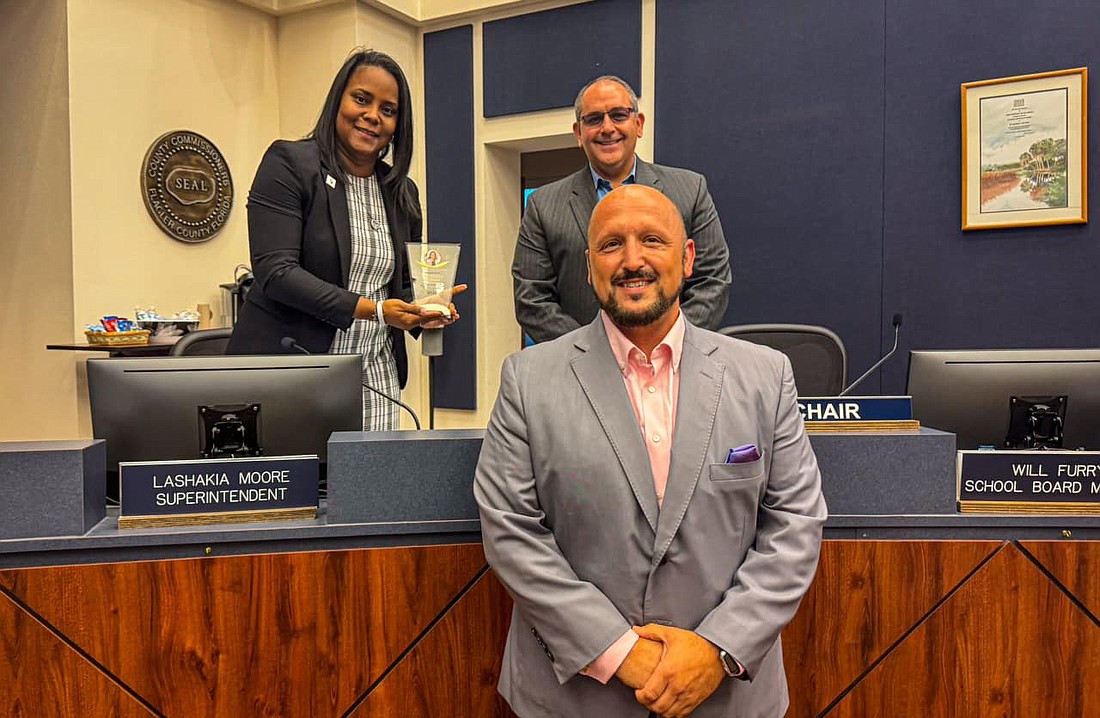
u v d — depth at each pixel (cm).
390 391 237
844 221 379
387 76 219
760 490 135
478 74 460
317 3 449
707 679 123
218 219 445
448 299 203
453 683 149
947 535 152
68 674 137
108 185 396
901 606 151
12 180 400
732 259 404
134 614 139
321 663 146
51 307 393
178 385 156
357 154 224
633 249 132
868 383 379
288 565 144
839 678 152
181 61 426
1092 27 332
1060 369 166
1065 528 150
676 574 129
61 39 379
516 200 488
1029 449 162
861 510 152
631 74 420
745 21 394
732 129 400
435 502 150
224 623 142
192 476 145
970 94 350
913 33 361
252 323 227
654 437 136
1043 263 344
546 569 127
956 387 168
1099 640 149
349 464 147
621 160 246
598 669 124
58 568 137
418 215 242
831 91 378
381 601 147
